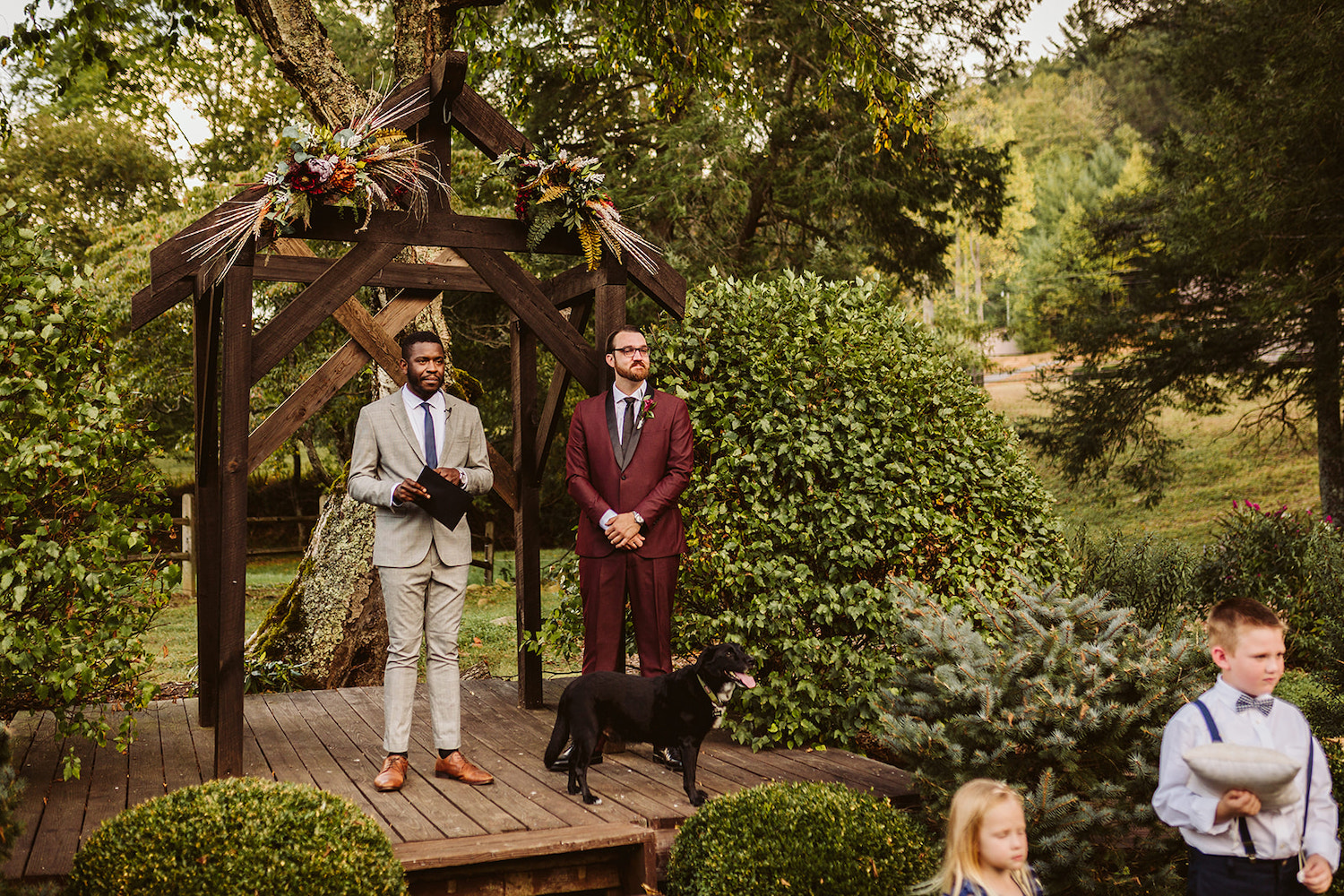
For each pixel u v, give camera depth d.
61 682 3.83
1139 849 3.71
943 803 3.80
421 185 4.80
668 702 4.14
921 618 4.36
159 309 4.89
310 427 16.95
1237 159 14.14
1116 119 60.34
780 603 5.08
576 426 4.89
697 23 9.90
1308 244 13.76
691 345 5.35
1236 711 2.90
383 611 7.82
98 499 4.08
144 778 4.54
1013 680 3.83
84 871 2.90
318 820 3.04
